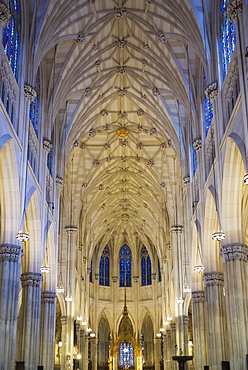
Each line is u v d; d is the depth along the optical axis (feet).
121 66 112.57
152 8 92.43
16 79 76.13
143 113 126.21
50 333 103.45
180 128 115.24
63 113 115.03
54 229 108.06
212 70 80.07
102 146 142.92
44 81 97.30
